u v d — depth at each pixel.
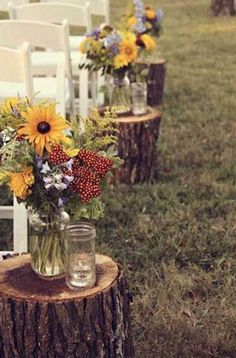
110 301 2.04
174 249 3.14
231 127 4.84
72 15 4.28
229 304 2.75
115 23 8.99
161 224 3.37
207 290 2.84
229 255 3.11
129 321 2.19
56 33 3.53
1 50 2.73
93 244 2.02
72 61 4.36
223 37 8.32
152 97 5.42
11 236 3.35
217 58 7.24
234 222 3.40
